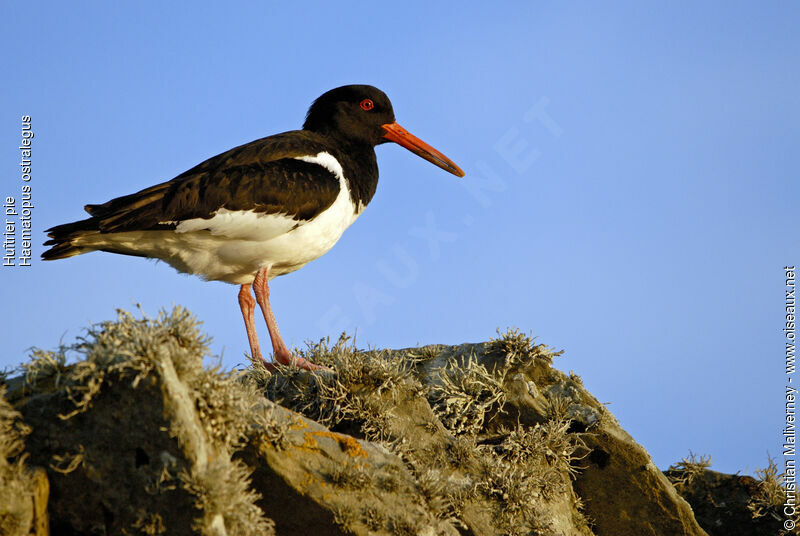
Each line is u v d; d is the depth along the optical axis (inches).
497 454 461.7
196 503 280.8
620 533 477.1
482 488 421.7
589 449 480.1
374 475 363.9
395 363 456.1
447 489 400.8
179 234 516.1
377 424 425.7
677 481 526.0
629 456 481.7
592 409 495.2
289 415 365.7
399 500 362.9
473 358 516.4
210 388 308.2
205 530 279.9
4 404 289.4
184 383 302.7
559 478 463.2
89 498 290.8
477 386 490.0
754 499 512.7
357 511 346.6
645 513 478.0
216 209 513.3
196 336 317.7
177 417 286.2
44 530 287.7
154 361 288.7
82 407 291.4
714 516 516.1
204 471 285.9
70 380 293.6
